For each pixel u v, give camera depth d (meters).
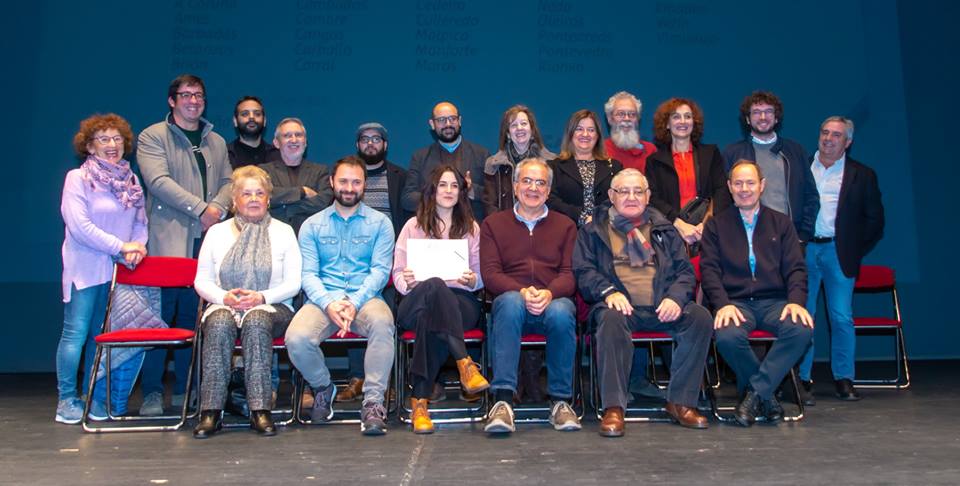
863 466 2.67
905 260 6.36
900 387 4.81
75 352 3.85
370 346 3.53
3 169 5.95
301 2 6.18
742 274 3.85
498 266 3.77
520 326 3.51
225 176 4.52
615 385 3.36
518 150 4.54
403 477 2.56
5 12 5.98
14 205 5.96
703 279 3.86
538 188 3.77
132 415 3.97
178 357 4.29
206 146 4.44
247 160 4.89
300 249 3.87
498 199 4.51
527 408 3.96
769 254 3.85
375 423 3.33
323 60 6.18
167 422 3.74
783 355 3.53
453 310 3.47
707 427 3.44
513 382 3.45
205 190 4.41
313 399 3.99
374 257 3.87
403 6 6.25
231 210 4.28
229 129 6.07
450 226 3.96
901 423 3.54
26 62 5.97
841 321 4.48
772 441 3.13
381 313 3.60
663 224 3.79
